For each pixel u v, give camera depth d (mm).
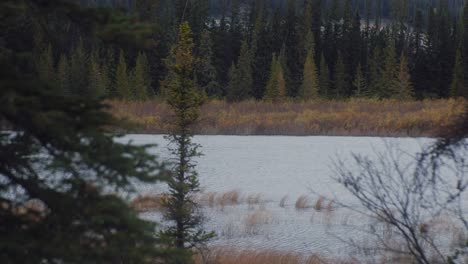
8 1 9984
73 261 9766
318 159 73000
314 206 45000
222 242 34188
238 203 46344
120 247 10352
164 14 169000
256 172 62812
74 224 10352
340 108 132125
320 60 197250
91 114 10133
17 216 10406
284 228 37531
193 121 28469
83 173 10344
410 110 121375
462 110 13555
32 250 9781
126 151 10375
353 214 41094
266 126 109875
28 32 11352
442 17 188375
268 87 164625
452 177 33125
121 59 140250
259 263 28281
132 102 117750
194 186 27766
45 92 9617
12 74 9648
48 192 10320
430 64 177000
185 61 28500
